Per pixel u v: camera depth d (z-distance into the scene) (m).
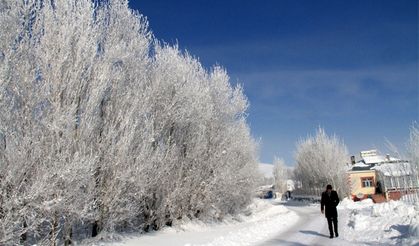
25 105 11.45
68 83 12.42
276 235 17.30
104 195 14.05
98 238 14.12
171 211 18.98
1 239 10.09
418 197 18.78
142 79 17.62
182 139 20.11
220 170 21.72
